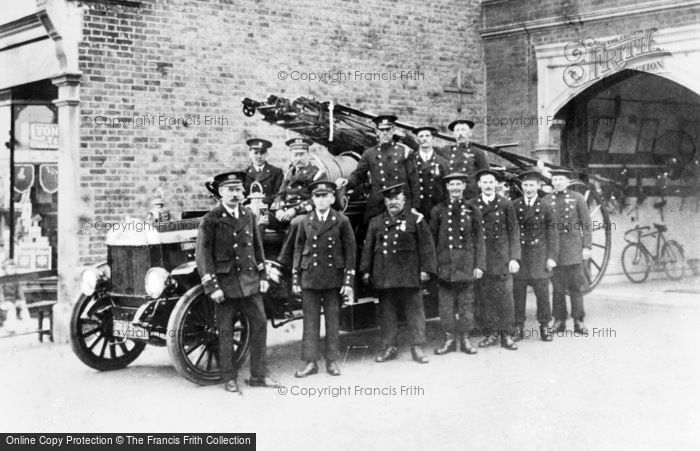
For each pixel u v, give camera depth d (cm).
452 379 692
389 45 1204
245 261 663
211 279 654
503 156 1010
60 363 786
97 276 738
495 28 1295
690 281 1330
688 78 1092
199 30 1002
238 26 1038
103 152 926
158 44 967
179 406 618
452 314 809
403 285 749
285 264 750
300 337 920
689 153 1425
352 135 866
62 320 891
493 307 838
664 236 1400
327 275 712
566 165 1273
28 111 1050
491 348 828
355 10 1163
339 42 1146
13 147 1045
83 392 667
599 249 1276
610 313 1026
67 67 900
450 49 1280
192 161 998
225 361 666
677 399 615
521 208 877
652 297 1156
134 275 725
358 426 558
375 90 1188
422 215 770
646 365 733
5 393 664
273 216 777
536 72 1258
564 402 611
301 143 819
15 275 926
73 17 902
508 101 1294
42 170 1059
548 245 866
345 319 796
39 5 891
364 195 845
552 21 1224
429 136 847
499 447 509
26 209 1058
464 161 890
